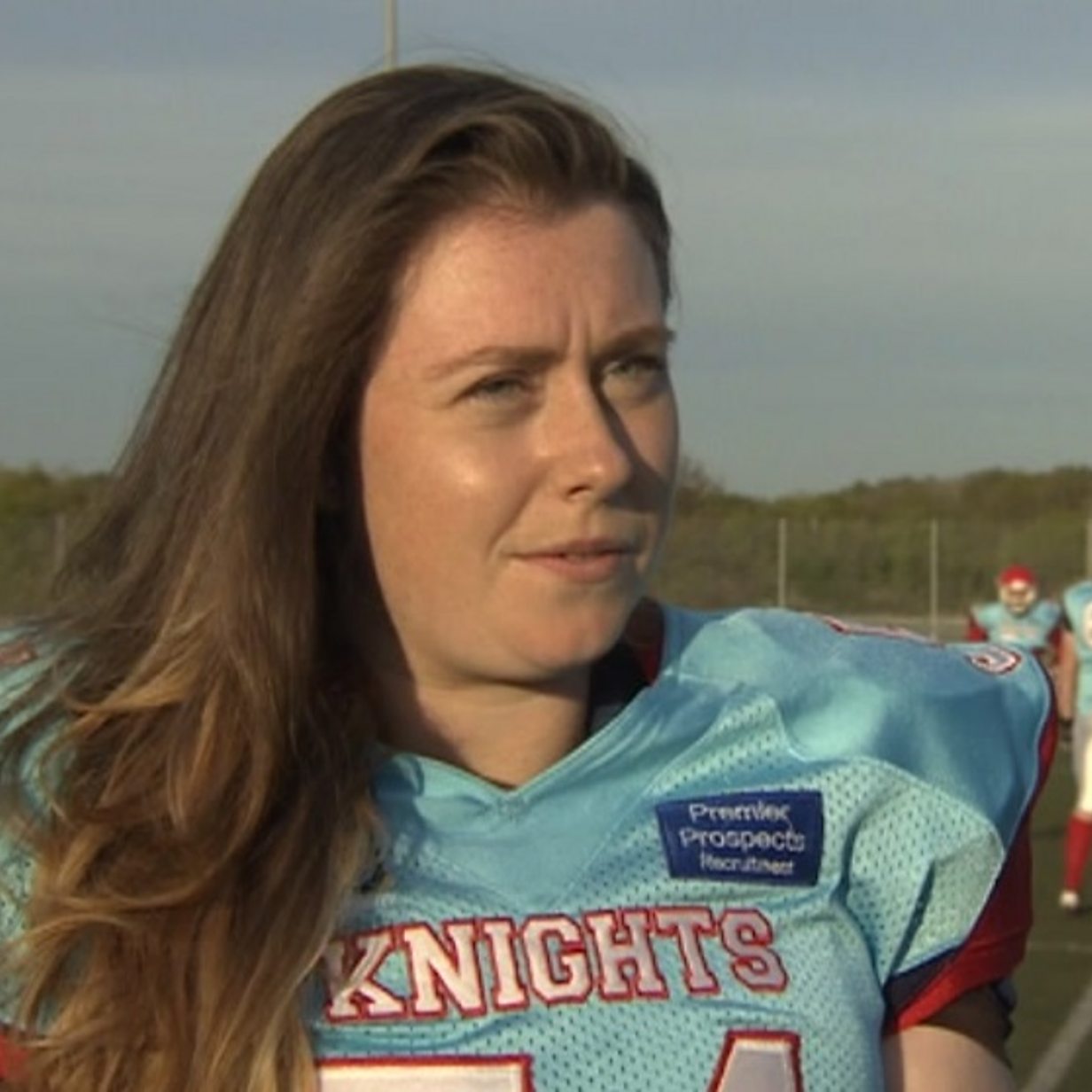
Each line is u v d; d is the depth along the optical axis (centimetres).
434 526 171
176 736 171
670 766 180
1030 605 1452
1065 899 1091
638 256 173
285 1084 164
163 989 165
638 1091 167
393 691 180
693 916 174
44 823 171
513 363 169
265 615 173
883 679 188
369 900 170
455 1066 165
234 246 178
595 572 171
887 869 183
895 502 3628
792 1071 171
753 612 195
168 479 180
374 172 171
